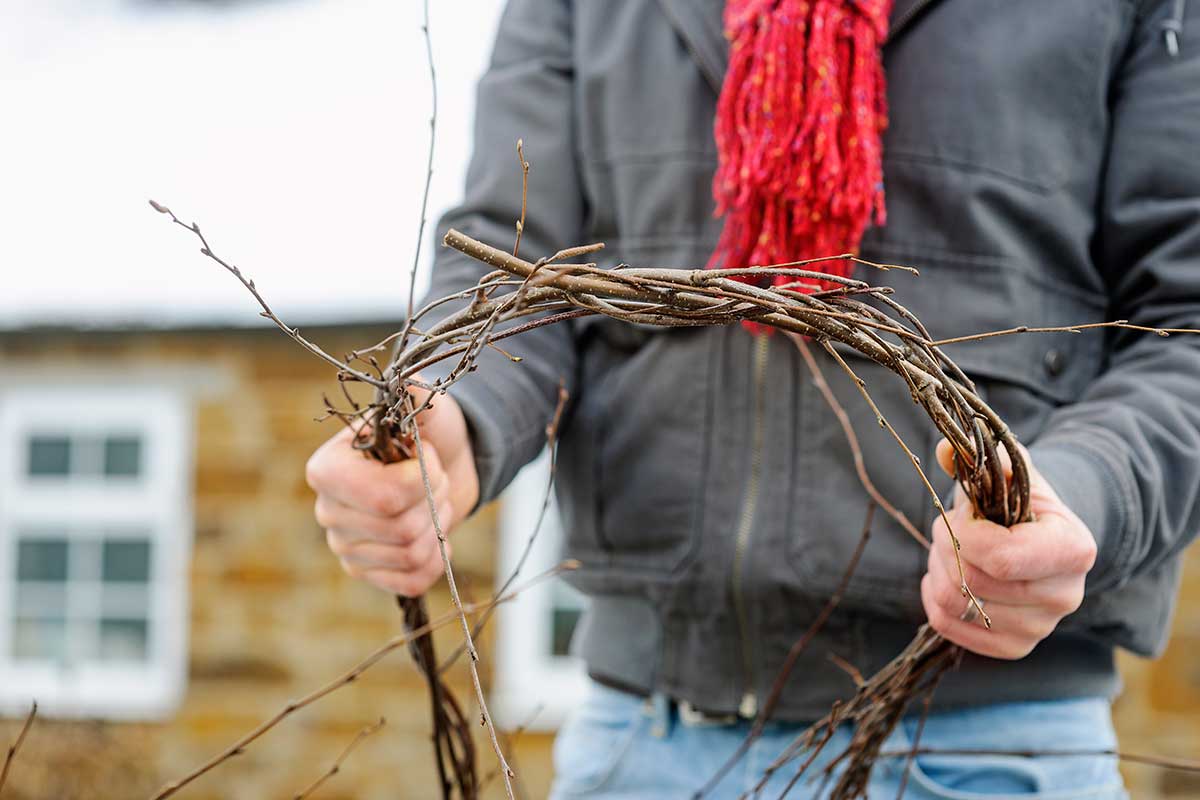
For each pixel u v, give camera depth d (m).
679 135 1.25
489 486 1.15
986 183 1.16
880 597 1.17
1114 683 1.21
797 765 1.21
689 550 1.22
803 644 1.17
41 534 6.37
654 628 1.27
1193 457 1.04
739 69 1.18
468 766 1.22
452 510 1.11
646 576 1.25
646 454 1.25
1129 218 1.18
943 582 0.96
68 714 5.42
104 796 5.16
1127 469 1.01
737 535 1.20
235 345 5.66
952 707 1.16
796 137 1.14
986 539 0.91
